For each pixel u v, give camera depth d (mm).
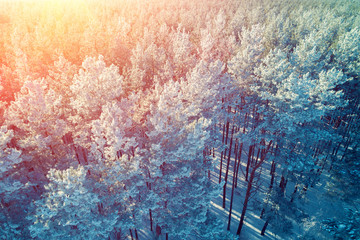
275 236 23641
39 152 16859
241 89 24656
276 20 63188
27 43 46375
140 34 60219
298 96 17984
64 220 13227
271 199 23719
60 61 29422
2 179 14727
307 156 21516
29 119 16922
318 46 37781
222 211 26281
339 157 35469
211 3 106188
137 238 20344
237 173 28844
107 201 14836
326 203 27969
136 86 27688
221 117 24766
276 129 19703
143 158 16828
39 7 99812
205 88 21578
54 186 13141
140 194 17125
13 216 14820
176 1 110688
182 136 16828
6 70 29875
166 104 17859
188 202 16578
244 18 74000
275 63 21859
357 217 25578
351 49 30422
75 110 24000
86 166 17031
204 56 33375
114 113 17672
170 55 44562
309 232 23688
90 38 49562
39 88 17297
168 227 17266
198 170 17578
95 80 21766
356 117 35656
